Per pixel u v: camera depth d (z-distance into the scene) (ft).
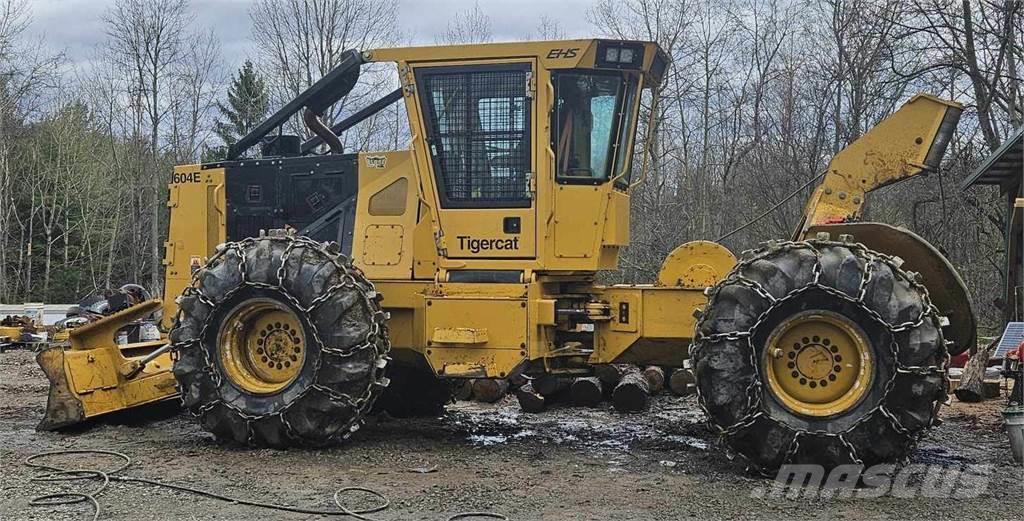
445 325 22.06
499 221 22.30
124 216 128.67
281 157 25.82
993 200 65.00
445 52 22.53
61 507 16.48
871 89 64.39
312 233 24.79
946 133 21.72
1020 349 26.17
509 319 21.68
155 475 18.99
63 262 129.70
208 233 26.48
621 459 21.21
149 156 111.45
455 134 22.62
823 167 66.69
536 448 22.66
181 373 21.84
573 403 30.32
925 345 17.85
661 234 74.33
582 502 17.11
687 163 82.69
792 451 18.34
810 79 71.56
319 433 21.18
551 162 22.04
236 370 21.70
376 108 26.12
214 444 22.25
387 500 17.11
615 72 22.31
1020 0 62.08
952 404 29.94
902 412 17.94
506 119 22.31
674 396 32.68
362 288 21.34
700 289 21.94
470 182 22.54
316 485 18.25
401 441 23.31
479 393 31.07
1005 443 23.13
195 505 16.67
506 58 22.24
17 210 127.13
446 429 25.63
